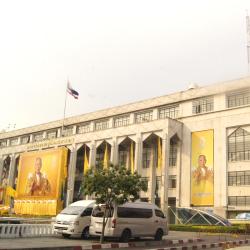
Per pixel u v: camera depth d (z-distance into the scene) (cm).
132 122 6381
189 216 4375
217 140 5156
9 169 8062
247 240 2633
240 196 4744
